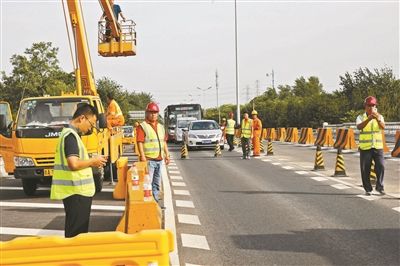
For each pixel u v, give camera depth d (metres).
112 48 20.28
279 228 8.59
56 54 50.19
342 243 7.50
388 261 6.56
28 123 13.00
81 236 4.61
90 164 5.91
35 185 13.46
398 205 10.38
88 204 6.06
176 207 10.72
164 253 4.62
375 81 55.84
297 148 29.06
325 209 10.11
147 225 7.56
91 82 16.83
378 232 8.10
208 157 24.55
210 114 124.06
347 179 14.54
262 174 16.28
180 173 17.31
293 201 11.13
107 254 4.59
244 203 11.06
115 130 15.75
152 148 10.34
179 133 39.59
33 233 8.86
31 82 48.19
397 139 17.17
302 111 60.97
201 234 8.29
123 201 11.91
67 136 5.94
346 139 26.06
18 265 4.57
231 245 7.58
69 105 13.29
